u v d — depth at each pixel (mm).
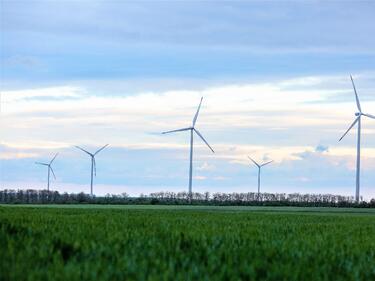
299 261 18688
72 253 18484
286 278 16188
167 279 14562
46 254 17094
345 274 17938
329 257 20219
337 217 54281
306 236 27281
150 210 62750
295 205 107562
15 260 16141
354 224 39938
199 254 19047
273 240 23891
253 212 65188
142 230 26234
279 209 86125
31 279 13750
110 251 18438
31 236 21047
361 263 19422
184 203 107688
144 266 15922
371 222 43969
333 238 26281
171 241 21656
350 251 21844
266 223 37094
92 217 37594
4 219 30172
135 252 18484
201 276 15688
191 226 30734
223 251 19547
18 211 46844
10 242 18688
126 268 15742
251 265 16672
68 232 23609
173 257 17938
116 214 45562
